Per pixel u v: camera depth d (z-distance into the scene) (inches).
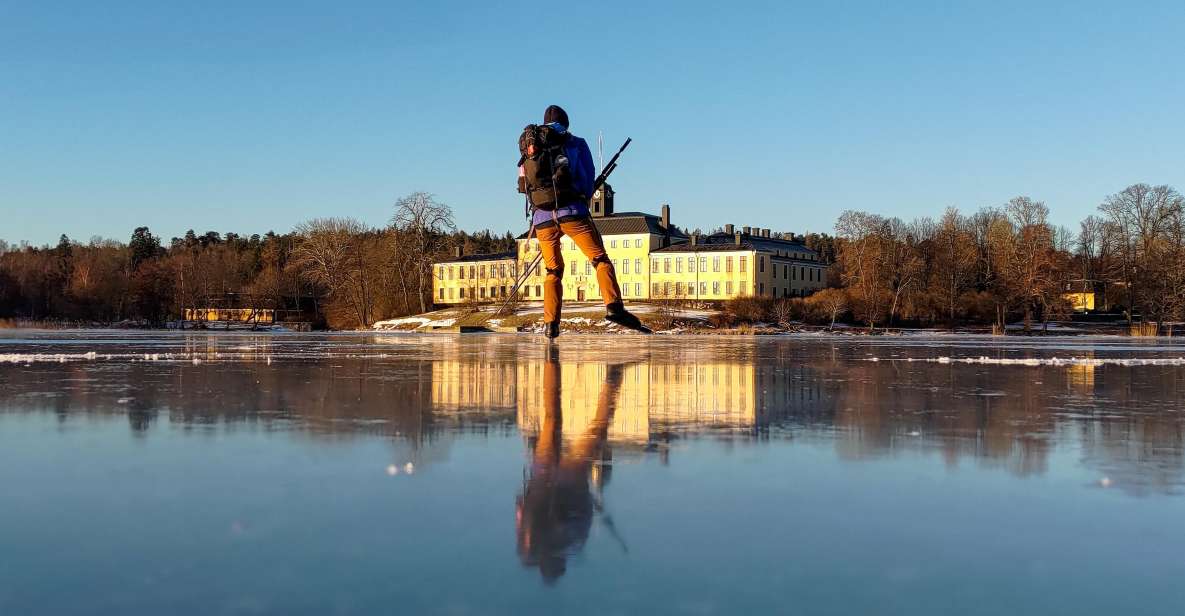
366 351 995.3
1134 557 138.4
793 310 3774.6
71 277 5521.7
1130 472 207.3
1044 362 764.0
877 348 1223.5
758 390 437.7
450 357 828.0
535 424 291.0
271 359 758.5
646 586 124.3
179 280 4776.1
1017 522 159.5
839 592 122.0
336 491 183.2
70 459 219.0
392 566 133.1
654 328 3484.3
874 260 4069.9
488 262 5403.5
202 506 169.5
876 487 189.6
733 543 146.0
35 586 122.6
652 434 269.0
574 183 513.0
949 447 244.2
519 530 153.3
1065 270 3937.0
